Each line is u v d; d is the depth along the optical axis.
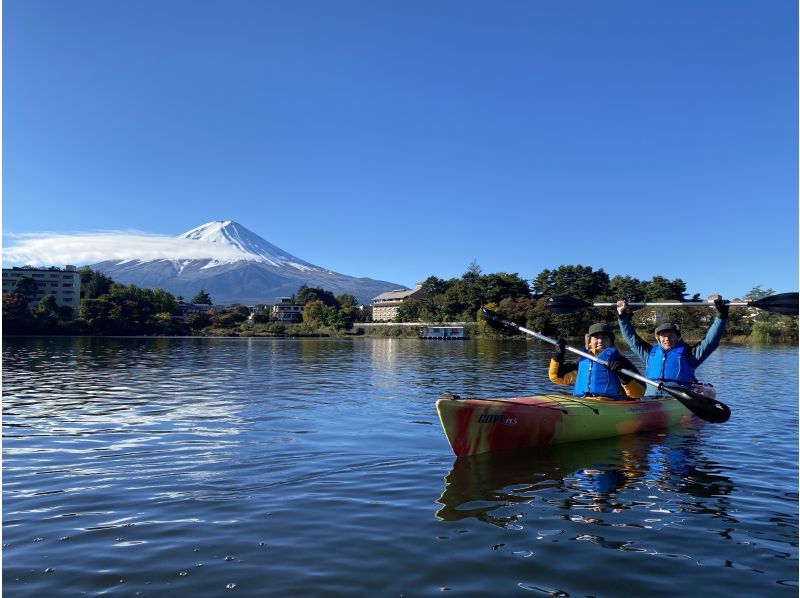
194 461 7.67
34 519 5.48
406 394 14.90
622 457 8.02
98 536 5.05
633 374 8.89
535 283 100.44
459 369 23.56
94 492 6.32
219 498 6.13
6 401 13.30
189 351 41.06
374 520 5.48
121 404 12.84
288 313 159.88
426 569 4.42
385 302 153.00
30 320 90.75
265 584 4.15
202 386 16.77
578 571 4.41
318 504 5.94
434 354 37.72
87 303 97.25
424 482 6.77
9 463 7.55
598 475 7.11
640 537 5.10
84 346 47.41
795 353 37.16
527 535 5.12
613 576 4.33
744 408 12.68
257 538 5.02
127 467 7.36
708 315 58.47
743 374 21.73
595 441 9.04
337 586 4.12
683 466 7.54
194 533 5.12
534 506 5.93
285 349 47.28
